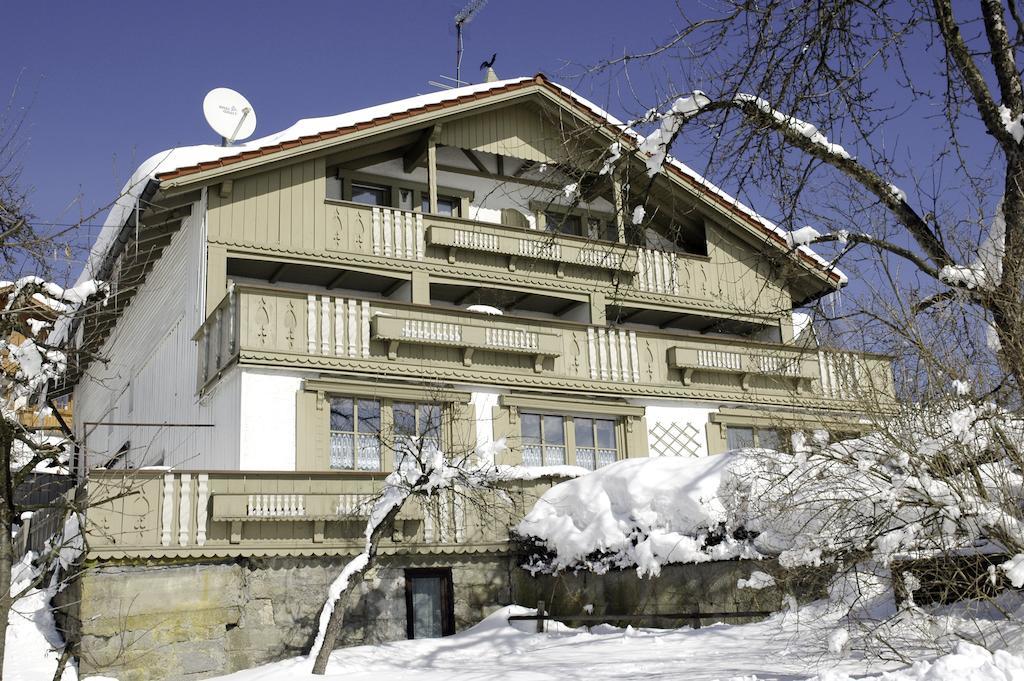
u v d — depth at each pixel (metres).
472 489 16.73
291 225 19.80
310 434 17.42
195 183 18.58
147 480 15.00
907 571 9.43
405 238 20.88
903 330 9.50
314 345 17.70
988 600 8.66
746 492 13.70
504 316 19.50
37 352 10.88
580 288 22.41
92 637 14.05
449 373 18.86
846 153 10.75
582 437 20.22
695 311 23.42
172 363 21.17
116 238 18.64
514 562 17.92
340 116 21.66
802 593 13.26
